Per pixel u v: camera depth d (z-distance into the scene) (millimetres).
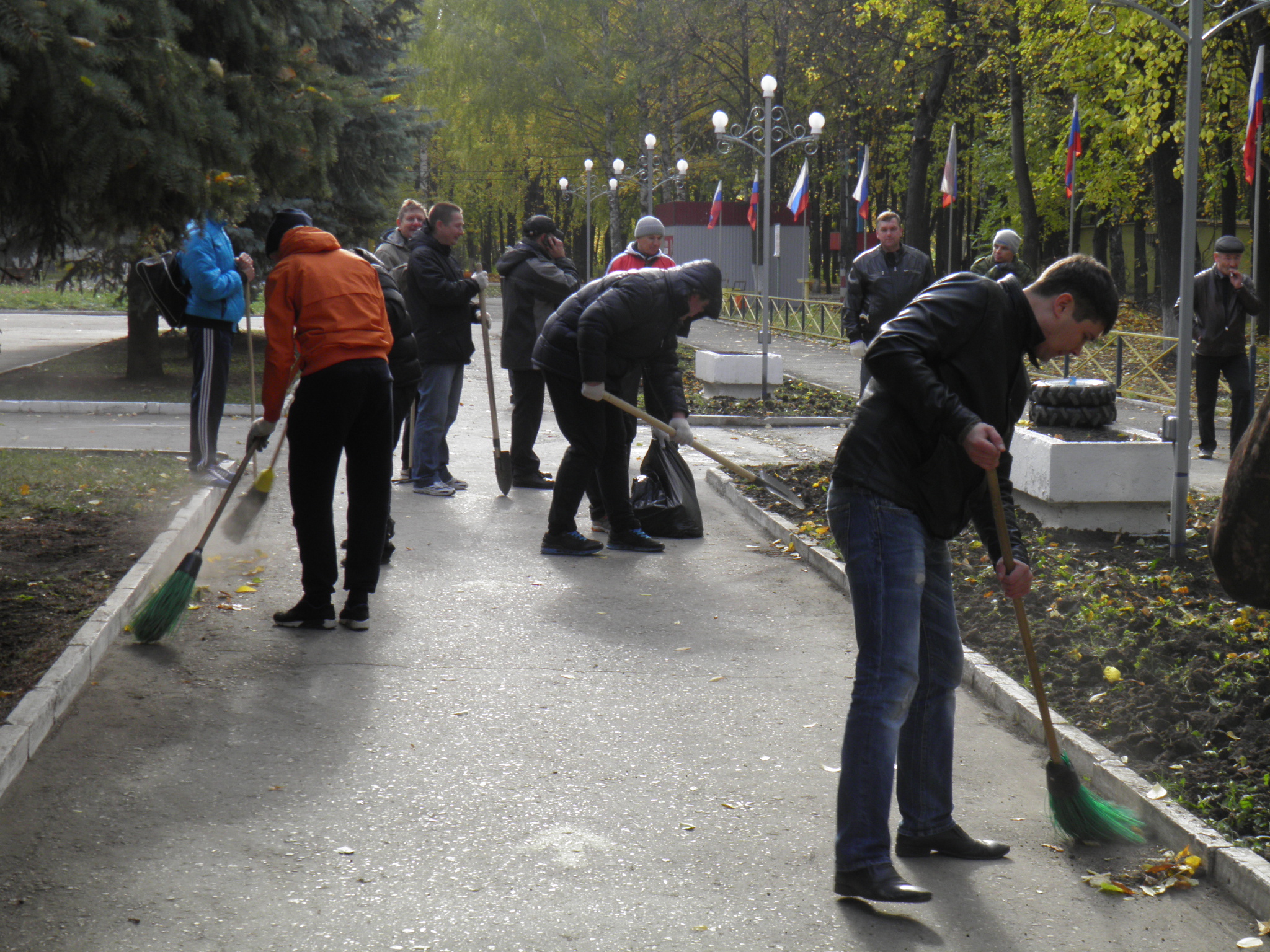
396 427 7602
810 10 35469
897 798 3750
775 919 3195
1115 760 4105
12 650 4965
